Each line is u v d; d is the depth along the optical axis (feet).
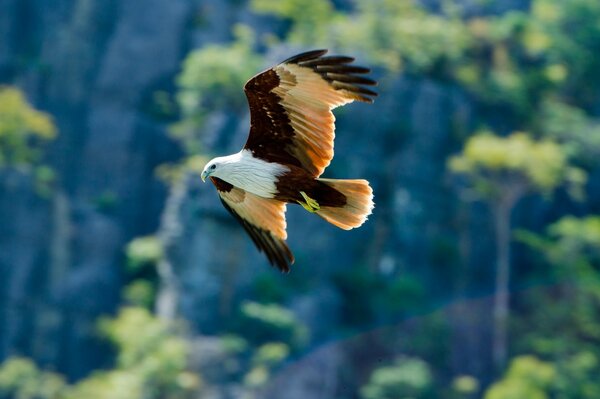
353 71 34.50
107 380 139.85
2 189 169.37
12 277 166.40
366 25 179.83
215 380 135.23
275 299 148.77
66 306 167.84
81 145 187.93
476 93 183.32
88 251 176.35
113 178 186.29
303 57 34.58
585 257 172.24
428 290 164.76
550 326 160.35
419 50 177.47
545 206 184.55
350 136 165.48
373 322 154.51
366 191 36.37
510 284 172.04
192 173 154.92
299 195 36.99
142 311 147.74
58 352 164.66
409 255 164.66
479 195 170.91
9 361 157.38
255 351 140.15
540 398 138.72
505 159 165.37
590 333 159.12
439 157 171.32
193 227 150.41
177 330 143.95
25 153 177.68
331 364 144.25
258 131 36.83
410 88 171.63
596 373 150.10
